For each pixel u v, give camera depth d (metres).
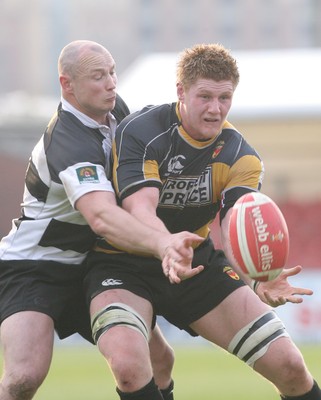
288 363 20.73
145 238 19.14
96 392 38.38
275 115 87.19
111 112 22.28
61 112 21.45
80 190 20.30
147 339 20.73
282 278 20.31
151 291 21.69
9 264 21.97
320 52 102.38
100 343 20.27
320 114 87.06
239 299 21.52
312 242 78.44
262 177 21.78
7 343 21.12
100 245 21.88
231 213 19.53
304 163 89.44
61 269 21.89
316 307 62.47
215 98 20.22
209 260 21.92
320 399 21.25
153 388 19.86
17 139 92.75
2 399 20.84
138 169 20.55
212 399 35.38
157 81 90.88
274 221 18.59
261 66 96.12
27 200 22.05
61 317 22.27
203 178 21.36
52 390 39.19
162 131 20.89
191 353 57.38
